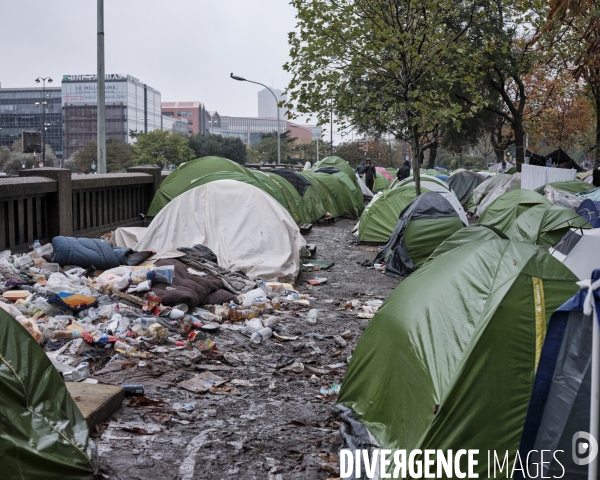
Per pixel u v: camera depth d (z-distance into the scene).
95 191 13.41
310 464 4.59
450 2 13.78
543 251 4.55
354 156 65.25
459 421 4.05
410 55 13.63
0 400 3.79
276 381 6.41
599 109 21.67
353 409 5.16
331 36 13.65
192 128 195.00
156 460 4.48
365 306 9.95
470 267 4.75
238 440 4.92
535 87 37.06
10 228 10.06
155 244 11.48
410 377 4.50
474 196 26.69
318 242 17.44
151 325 7.06
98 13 16.61
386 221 16.72
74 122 132.25
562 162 29.61
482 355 4.15
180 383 6.03
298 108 14.34
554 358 3.55
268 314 8.98
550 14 8.99
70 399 4.45
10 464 3.62
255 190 11.82
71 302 7.39
